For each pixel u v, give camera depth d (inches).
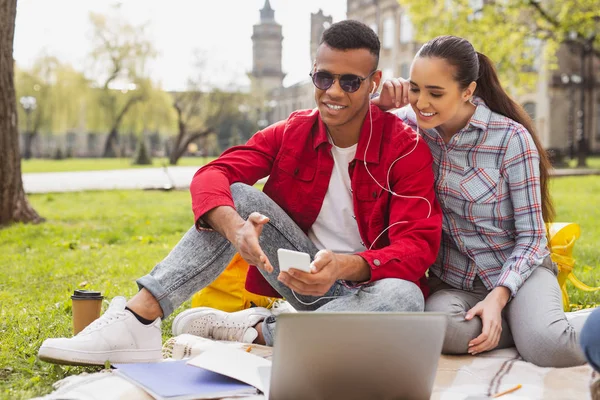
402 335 77.5
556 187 644.7
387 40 1982.0
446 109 109.0
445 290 119.8
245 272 135.6
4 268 221.0
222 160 113.6
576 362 104.9
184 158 2381.9
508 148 114.4
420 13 840.3
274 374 78.5
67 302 160.1
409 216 108.4
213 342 113.3
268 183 117.0
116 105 1863.9
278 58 4015.8
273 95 3373.5
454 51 107.0
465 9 806.5
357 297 103.4
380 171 110.6
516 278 110.1
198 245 105.0
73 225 361.1
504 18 810.8
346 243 116.3
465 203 116.3
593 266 222.4
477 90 118.3
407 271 103.9
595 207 444.5
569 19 781.9
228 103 2023.9
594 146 1895.9
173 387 87.5
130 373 92.5
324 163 113.5
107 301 165.2
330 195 114.9
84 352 100.0
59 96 1865.2
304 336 75.9
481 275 117.9
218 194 104.0
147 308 103.2
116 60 1860.2
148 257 247.6
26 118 2151.8
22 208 367.6
